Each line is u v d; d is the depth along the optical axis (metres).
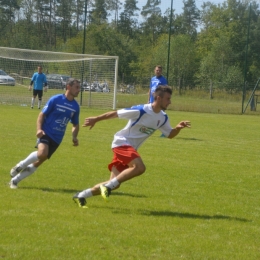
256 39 46.94
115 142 7.91
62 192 9.06
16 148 13.90
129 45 50.34
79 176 10.65
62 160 12.55
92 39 47.53
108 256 5.76
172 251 6.08
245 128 24.92
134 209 8.10
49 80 34.50
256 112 37.03
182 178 11.18
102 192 7.66
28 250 5.80
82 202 7.98
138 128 7.85
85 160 12.74
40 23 49.09
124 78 42.53
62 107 8.79
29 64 34.34
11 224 6.76
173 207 8.44
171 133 8.09
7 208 7.59
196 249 6.22
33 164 9.05
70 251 5.85
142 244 6.26
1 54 33.75
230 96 41.12
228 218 7.91
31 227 6.69
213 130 23.02
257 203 9.16
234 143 18.42
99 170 11.45
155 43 69.56
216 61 46.81
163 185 10.28
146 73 48.12
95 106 34.09
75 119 9.02
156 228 7.02
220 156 14.95
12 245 5.94
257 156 15.38
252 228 7.38
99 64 34.34
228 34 48.72
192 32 83.62
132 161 7.66
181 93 42.94
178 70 47.34
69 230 6.64
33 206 7.83
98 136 18.00
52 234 6.44
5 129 18.28
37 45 44.12
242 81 41.31
